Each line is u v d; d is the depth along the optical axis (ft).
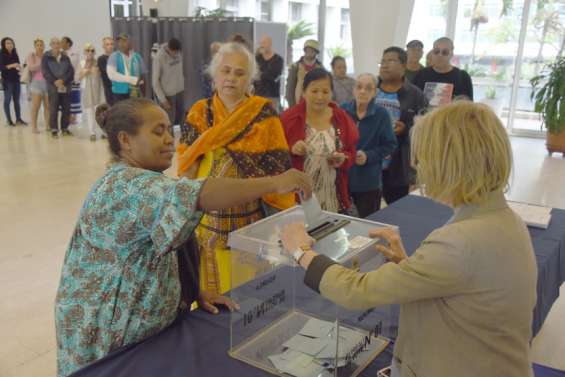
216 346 4.10
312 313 3.92
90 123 24.49
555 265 6.38
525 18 25.30
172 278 4.30
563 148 22.00
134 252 3.91
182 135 6.56
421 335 3.04
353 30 22.38
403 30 22.18
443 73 12.70
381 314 4.10
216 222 6.09
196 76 24.79
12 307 8.93
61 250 11.40
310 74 8.11
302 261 3.44
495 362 2.85
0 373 7.18
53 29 37.58
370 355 4.05
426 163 2.91
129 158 4.09
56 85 24.84
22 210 14.07
